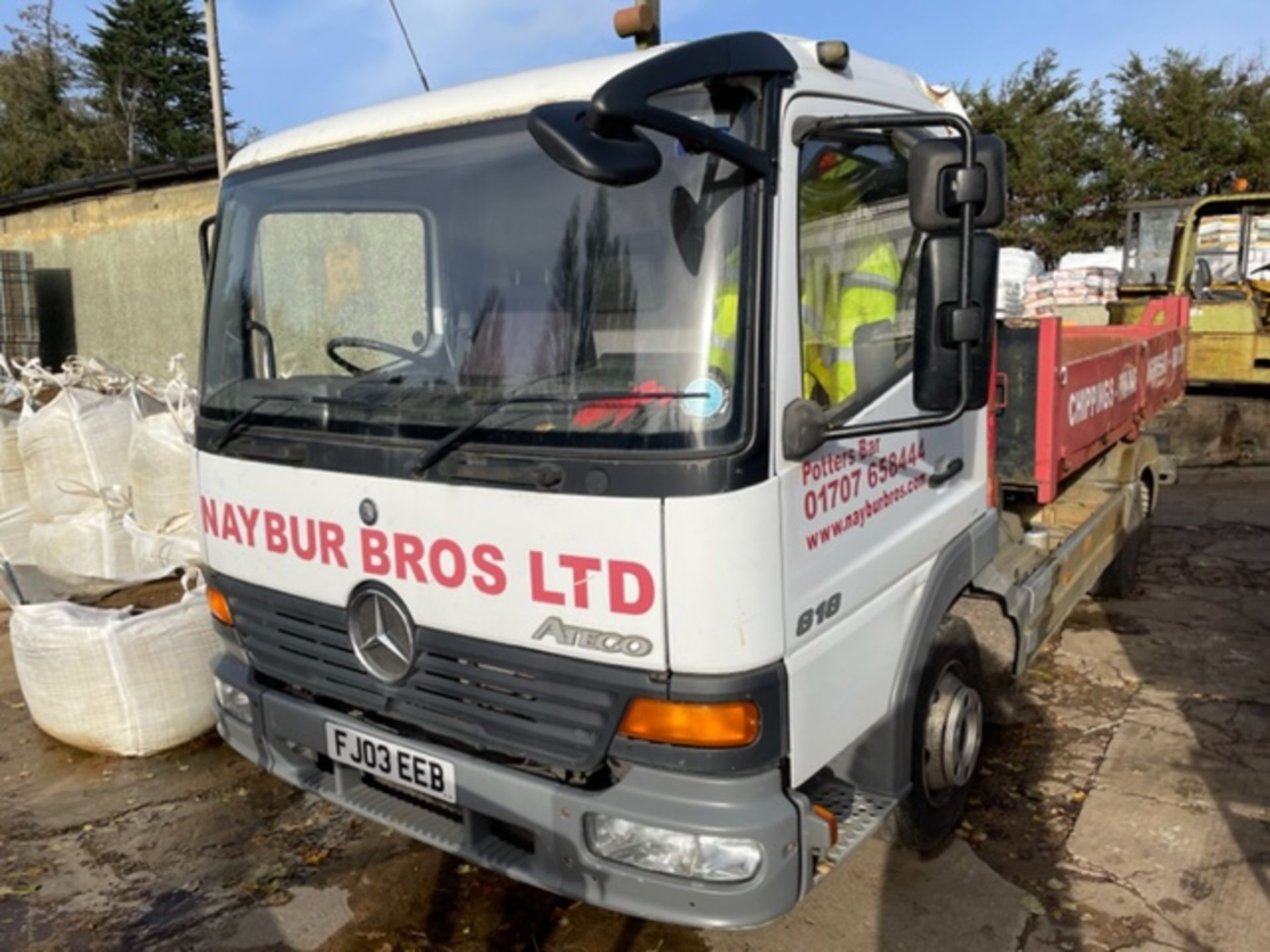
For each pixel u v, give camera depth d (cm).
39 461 568
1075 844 353
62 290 1245
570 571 233
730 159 219
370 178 275
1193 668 504
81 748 429
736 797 232
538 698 246
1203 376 1018
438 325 263
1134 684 486
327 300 289
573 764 243
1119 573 593
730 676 226
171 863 353
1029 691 479
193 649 427
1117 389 517
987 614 355
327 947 308
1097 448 492
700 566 220
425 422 254
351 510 270
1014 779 398
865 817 282
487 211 254
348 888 337
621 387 230
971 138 221
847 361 264
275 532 292
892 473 285
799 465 238
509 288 250
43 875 346
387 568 265
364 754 281
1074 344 556
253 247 308
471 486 244
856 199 267
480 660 251
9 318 1192
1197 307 1012
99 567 556
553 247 243
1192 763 408
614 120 204
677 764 230
